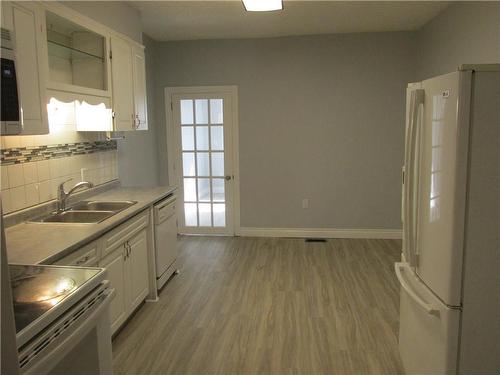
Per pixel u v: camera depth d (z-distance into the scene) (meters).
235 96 5.30
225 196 5.54
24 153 2.71
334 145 5.27
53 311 1.35
